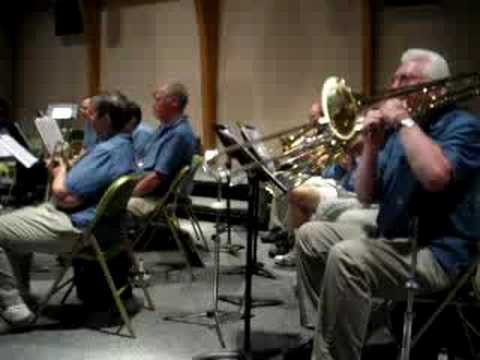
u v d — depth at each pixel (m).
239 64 8.09
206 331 3.58
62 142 4.18
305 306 3.07
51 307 3.91
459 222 2.58
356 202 3.54
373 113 2.58
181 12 8.66
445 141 2.56
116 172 3.55
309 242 2.97
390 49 6.96
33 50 10.68
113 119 3.65
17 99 10.85
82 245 3.47
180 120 4.75
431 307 2.84
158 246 5.59
